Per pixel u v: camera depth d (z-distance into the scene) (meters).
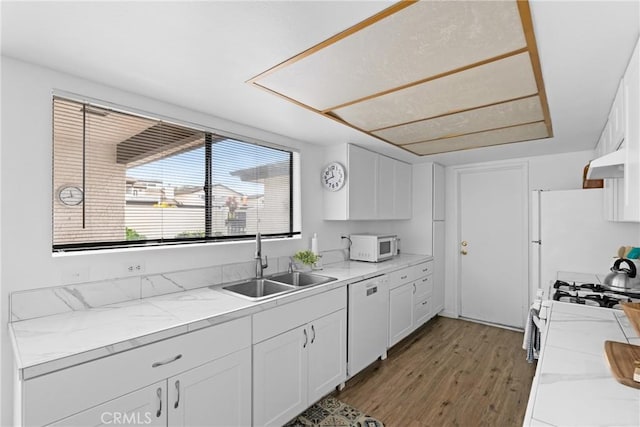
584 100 1.96
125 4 1.11
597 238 2.69
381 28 1.25
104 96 1.79
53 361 1.13
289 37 1.33
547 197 2.89
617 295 2.09
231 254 2.41
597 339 1.39
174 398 1.47
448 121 2.40
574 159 3.45
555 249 2.85
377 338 2.93
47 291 1.59
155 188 2.05
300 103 2.07
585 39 1.30
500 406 2.29
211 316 1.61
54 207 1.65
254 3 1.11
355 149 3.18
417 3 1.10
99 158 1.81
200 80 1.74
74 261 1.68
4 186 1.49
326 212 3.23
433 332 3.76
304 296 2.14
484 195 4.13
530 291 3.73
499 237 4.01
